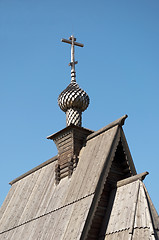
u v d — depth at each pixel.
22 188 32.81
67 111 31.05
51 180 29.61
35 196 29.88
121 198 24.03
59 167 29.00
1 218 31.86
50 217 25.78
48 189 28.98
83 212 23.09
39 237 25.02
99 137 27.47
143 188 23.17
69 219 23.80
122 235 21.86
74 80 32.12
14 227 28.94
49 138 30.61
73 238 22.25
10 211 31.53
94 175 24.64
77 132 28.89
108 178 25.58
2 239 28.95
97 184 23.75
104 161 24.59
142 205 22.31
